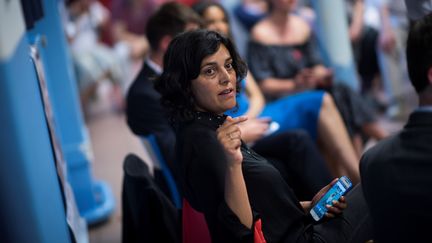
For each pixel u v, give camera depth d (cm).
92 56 741
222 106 217
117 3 789
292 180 314
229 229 201
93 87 749
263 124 338
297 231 217
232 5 547
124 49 793
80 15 726
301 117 369
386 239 180
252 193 214
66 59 417
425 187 169
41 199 201
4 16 190
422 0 327
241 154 201
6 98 186
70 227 272
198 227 229
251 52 464
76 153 425
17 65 197
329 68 473
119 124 766
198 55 212
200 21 331
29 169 193
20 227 197
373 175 181
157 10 335
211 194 205
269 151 323
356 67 629
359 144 440
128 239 274
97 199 461
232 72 221
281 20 465
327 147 364
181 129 217
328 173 313
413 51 179
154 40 326
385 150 181
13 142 189
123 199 274
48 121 271
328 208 229
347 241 227
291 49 463
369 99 623
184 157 211
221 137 198
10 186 193
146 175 260
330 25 470
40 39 341
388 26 597
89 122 801
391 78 608
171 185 318
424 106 179
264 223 214
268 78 455
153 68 327
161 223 250
